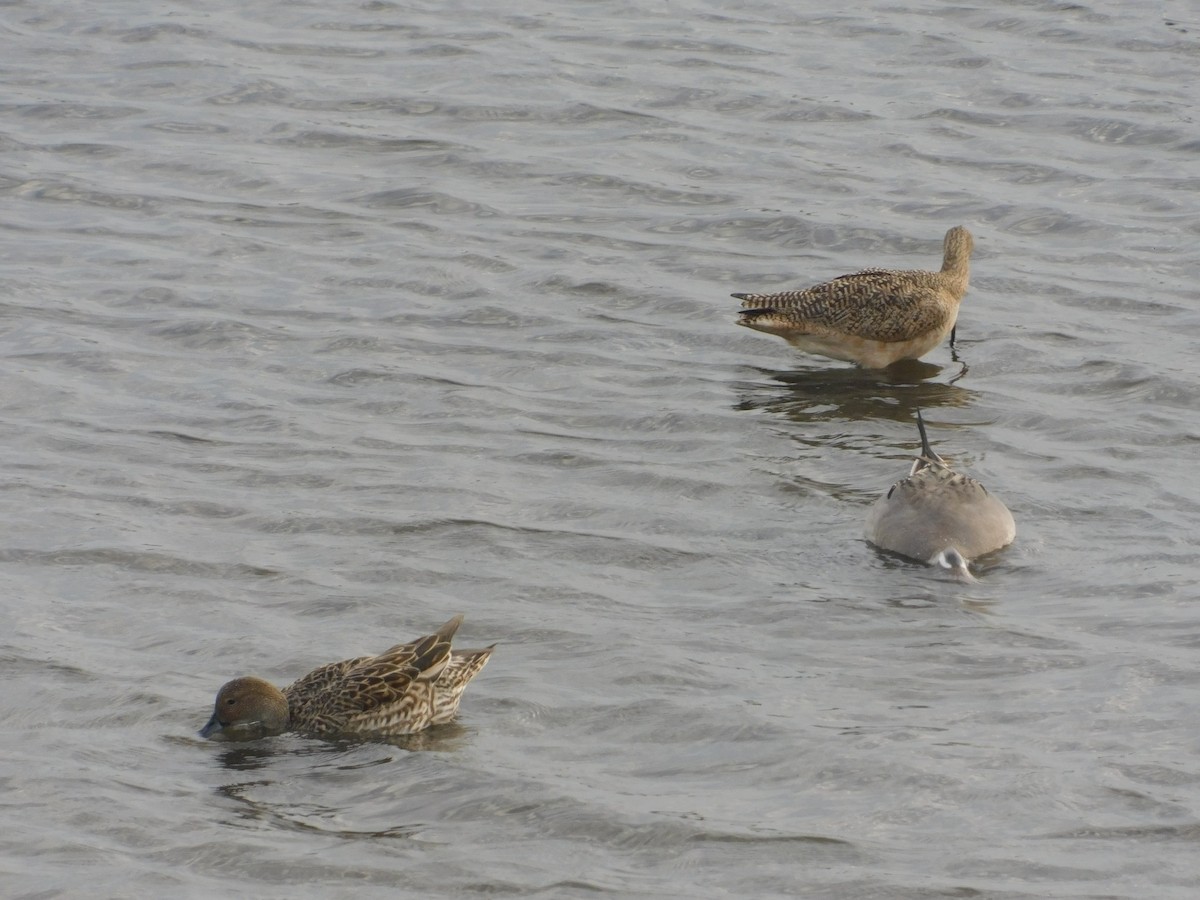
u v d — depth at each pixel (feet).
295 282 75.36
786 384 67.21
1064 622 48.80
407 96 96.17
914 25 105.50
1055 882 37.01
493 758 42.57
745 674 46.16
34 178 85.87
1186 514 55.67
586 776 41.68
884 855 38.17
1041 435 62.49
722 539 54.44
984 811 39.68
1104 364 67.87
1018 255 78.79
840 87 96.89
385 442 61.11
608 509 56.24
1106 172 86.48
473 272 76.59
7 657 46.55
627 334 71.31
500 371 67.62
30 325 70.13
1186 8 106.93
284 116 93.81
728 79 97.86
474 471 58.90
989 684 45.52
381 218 82.28
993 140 90.17
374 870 37.99
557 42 103.86
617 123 92.73
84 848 38.70
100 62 100.83
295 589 50.72
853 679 45.88
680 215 82.74
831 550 53.72
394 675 44.01
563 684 45.85
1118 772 41.06
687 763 42.11
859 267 78.02
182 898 36.91
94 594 50.14
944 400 65.67
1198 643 47.24
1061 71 98.17
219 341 69.46
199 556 52.44
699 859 38.22
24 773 41.65
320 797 41.09
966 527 53.11
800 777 41.29
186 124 92.73
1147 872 37.27
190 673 46.42
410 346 69.41
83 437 60.75
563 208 83.46
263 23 107.24
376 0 111.04
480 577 51.60
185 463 59.00
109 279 75.10
